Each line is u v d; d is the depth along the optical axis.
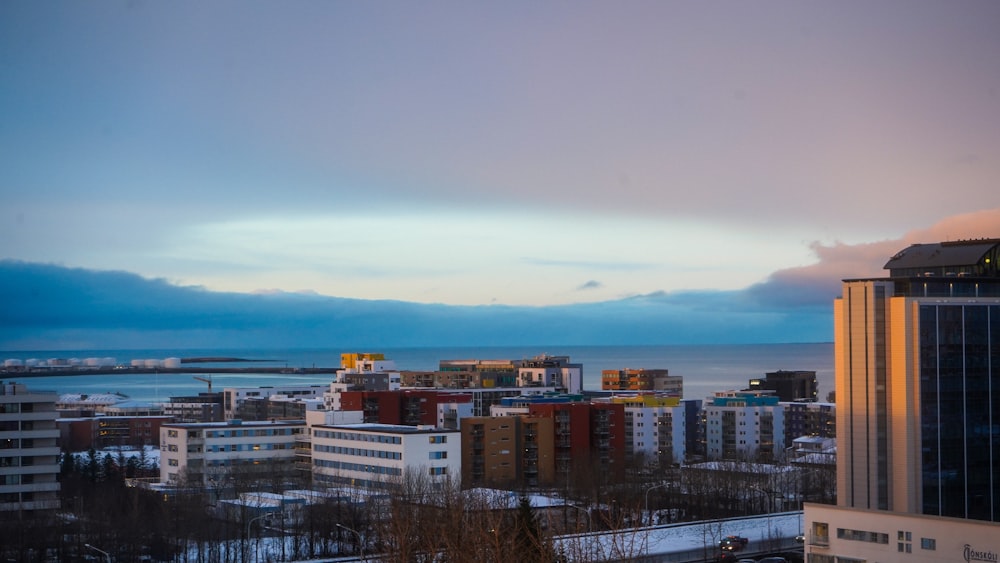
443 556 170.88
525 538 176.88
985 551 185.62
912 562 193.75
